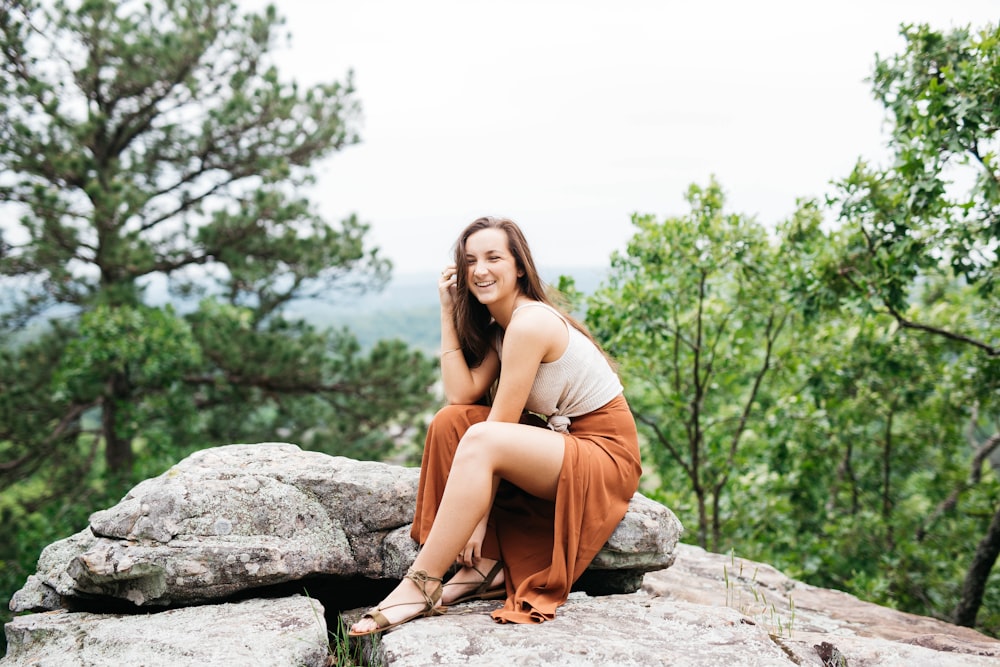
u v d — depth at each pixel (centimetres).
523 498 319
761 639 277
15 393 1160
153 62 1143
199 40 1159
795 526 938
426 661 247
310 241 1245
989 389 857
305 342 1283
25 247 1071
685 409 868
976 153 570
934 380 934
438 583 287
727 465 870
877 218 636
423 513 315
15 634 312
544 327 302
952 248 618
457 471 287
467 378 336
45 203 1052
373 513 347
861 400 945
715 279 804
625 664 247
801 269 708
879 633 356
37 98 1066
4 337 1209
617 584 354
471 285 321
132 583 312
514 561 311
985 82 550
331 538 339
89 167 1100
